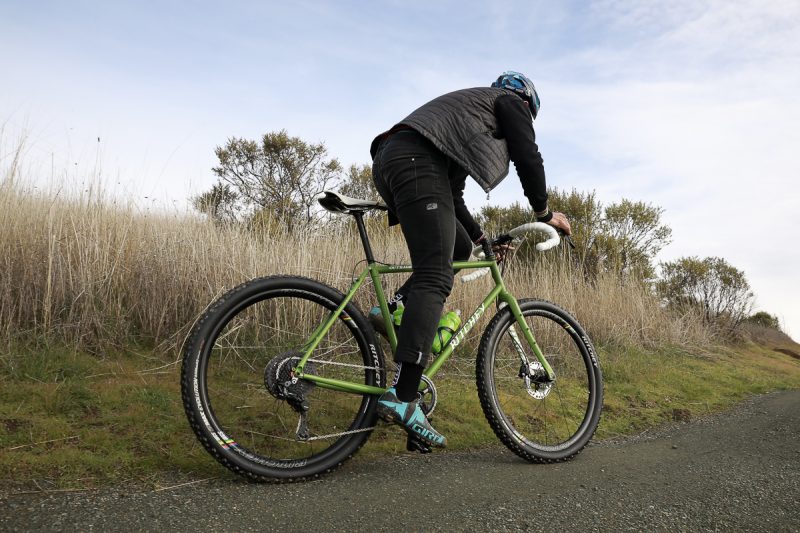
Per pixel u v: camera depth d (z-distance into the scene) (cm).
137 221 424
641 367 550
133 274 380
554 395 351
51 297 344
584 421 288
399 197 232
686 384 522
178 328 366
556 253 714
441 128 230
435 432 234
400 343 228
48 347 316
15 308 332
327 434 240
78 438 231
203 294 377
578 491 220
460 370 407
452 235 234
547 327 332
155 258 381
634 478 241
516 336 288
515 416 328
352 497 200
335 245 479
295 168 892
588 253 849
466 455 271
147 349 349
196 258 391
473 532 176
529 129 246
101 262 365
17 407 252
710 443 314
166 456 225
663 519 195
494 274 288
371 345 248
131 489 194
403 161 230
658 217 963
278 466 215
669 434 346
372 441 271
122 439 234
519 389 365
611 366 525
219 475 214
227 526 170
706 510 205
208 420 207
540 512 196
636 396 450
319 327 242
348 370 251
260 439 246
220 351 318
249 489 202
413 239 231
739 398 507
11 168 394
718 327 990
